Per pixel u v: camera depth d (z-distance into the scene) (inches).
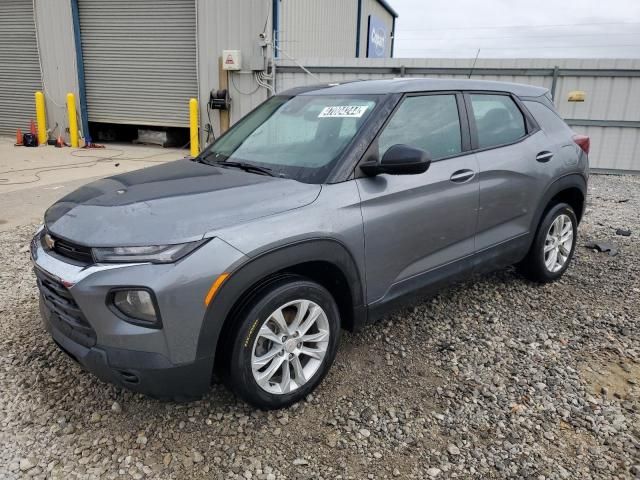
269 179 123.7
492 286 187.0
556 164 176.4
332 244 116.7
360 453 106.0
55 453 104.6
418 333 153.3
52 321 112.3
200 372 102.2
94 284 97.3
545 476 100.1
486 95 164.9
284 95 165.0
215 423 113.8
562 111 426.3
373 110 134.7
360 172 126.2
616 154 424.8
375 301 130.8
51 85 557.9
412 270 138.7
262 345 112.4
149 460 103.3
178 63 520.4
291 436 110.4
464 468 102.2
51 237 112.6
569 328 157.6
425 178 137.2
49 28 543.2
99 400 120.8
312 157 130.2
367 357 140.1
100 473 99.8
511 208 163.2
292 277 114.3
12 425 112.3
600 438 110.4
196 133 508.1
